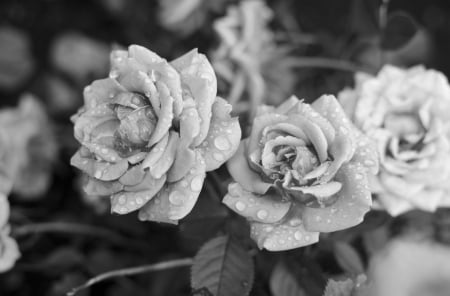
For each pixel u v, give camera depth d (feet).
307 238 1.15
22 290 1.83
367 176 1.18
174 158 1.14
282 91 1.59
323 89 1.60
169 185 1.16
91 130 1.18
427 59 2.06
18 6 2.40
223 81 1.52
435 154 1.30
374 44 1.61
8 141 1.58
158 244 1.66
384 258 1.48
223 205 1.32
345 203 1.14
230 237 1.29
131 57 1.18
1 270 1.36
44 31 2.37
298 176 1.15
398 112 1.33
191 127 1.12
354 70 1.57
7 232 1.37
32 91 2.27
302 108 1.17
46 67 2.32
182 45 1.89
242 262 1.27
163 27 1.99
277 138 1.16
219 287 1.25
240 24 1.56
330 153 1.16
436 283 1.49
